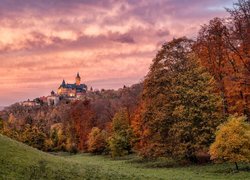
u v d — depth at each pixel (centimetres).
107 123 13938
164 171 4594
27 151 3522
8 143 3531
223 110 5569
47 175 2841
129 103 11688
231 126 4216
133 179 3369
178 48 5812
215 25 5925
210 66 5997
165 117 5569
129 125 9662
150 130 5759
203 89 5359
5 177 2556
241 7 5534
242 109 5562
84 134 14375
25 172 2792
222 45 5822
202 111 5241
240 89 5400
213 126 5156
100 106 17600
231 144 4144
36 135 13638
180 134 5228
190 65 5603
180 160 5644
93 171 3431
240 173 3994
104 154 10744
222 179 3647
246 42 5403
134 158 7856
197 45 6131
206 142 5203
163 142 5631
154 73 5781
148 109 5828
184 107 5288
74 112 15062
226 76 5700
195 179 3675
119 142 8862
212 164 4947
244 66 5475
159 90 5741
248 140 4166
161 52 5847
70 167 3391
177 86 5438
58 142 14550
